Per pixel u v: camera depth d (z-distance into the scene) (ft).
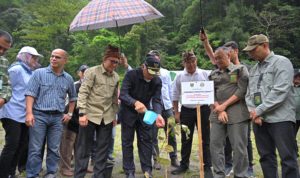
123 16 12.97
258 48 11.83
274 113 11.43
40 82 13.87
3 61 12.24
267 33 81.61
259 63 12.19
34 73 13.89
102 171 13.51
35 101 13.89
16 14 119.85
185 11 106.42
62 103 14.48
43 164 18.88
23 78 14.25
